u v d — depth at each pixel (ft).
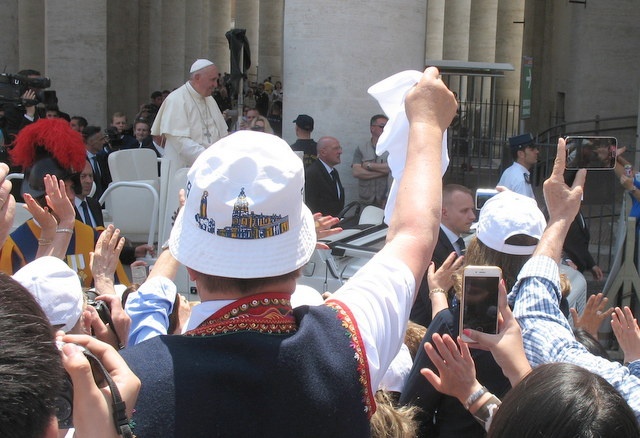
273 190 8.52
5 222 12.53
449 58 144.36
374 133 48.80
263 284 8.68
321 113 49.14
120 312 14.10
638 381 12.45
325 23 48.55
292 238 8.70
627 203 39.17
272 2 169.78
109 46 108.58
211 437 7.71
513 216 16.81
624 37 71.67
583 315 17.42
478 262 17.22
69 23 88.28
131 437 7.21
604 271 50.08
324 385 8.15
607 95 72.18
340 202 45.55
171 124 39.70
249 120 63.98
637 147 58.23
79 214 30.35
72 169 23.48
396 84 12.60
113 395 7.25
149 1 120.26
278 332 8.44
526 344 13.34
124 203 35.40
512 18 144.56
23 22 103.86
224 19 186.60
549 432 8.63
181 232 8.75
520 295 13.85
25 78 52.29
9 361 6.20
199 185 8.60
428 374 12.49
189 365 7.91
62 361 6.85
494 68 67.36
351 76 48.78
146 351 8.06
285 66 49.98
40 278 13.01
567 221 14.33
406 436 13.43
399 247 9.61
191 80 40.45
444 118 10.76
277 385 7.98
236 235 8.52
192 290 29.68
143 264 23.58
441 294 17.62
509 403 9.09
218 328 8.39
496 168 75.15
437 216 9.99
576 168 21.74
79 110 88.84
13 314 6.52
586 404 8.63
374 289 9.09
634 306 36.76
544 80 110.52
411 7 49.44
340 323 8.59
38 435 6.18
